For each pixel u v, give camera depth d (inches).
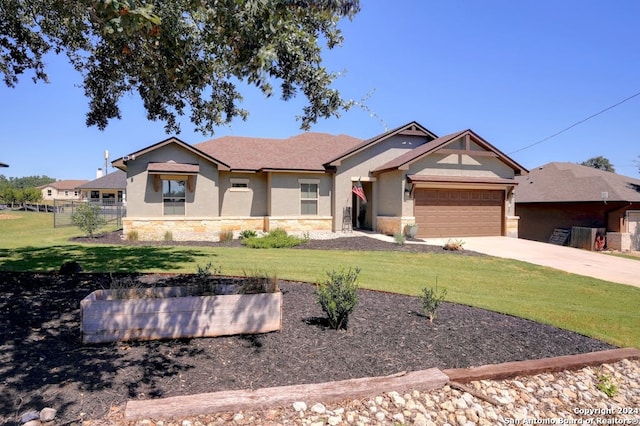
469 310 252.2
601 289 363.9
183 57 202.1
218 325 187.8
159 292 199.2
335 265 413.4
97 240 592.1
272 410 127.7
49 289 263.4
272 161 773.3
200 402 124.3
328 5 179.8
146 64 227.8
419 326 211.6
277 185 733.3
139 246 524.4
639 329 236.1
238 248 543.2
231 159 765.3
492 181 721.0
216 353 168.4
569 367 170.9
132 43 218.5
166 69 215.5
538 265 474.6
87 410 121.0
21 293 251.1
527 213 944.9
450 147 709.9
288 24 181.2
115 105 330.0
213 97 276.8
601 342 206.2
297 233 728.3
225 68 214.4
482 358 173.3
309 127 237.8
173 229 655.8
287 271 361.1
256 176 755.4
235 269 363.6
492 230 747.4
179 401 124.6
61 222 1034.7
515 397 147.9
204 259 420.5
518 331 213.8
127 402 123.3
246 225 722.8
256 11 161.3
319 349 176.1
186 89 240.5
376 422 125.9
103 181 1834.4
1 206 2039.9
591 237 762.8
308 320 215.2
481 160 738.2
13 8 273.0
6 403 122.0
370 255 509.0
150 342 177.5
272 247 563.2
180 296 203.9
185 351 169.3
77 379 139.1
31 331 185.0
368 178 773.9
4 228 871.7
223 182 734.5
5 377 138.1
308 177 753.6
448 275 394.0
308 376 150.3
